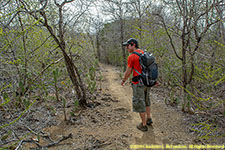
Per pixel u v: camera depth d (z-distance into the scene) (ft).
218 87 10.55
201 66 11.56
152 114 11.34
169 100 13.61
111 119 10.48
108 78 23.97
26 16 10.94
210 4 9.98
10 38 9.68
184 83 11.95
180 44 14.49
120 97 14.84
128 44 9.30
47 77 13.92
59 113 11.02
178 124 9.74
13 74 10.37
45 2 9.16
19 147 7.18
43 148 7.47
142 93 9.01
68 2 10.54
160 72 18.80
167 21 14.42
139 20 17.51
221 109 9.87
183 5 10.69
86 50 18.80
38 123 9.57
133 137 8.55
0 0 8.46
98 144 7.87
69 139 8.24
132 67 9.07
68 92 14.89
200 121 9.73
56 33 12.72
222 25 8.95
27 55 10.69
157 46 16.53
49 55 13.92
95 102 12.99
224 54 9.80
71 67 11.46
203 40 11.01
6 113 9.95
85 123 9.90
